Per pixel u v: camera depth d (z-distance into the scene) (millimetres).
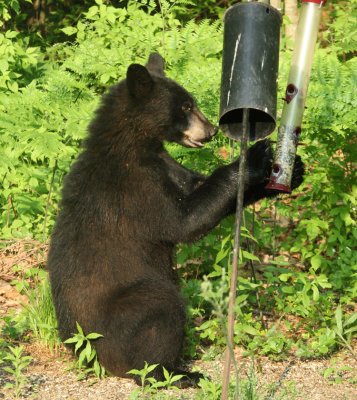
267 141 10297
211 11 22953
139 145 10625
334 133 13156
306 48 9109
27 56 18031
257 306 12742
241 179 7832
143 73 10656
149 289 10211
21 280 13359
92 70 15258
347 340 11180
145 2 17938
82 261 10312
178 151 12781
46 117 14617
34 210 15047
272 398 9203
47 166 15680
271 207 15148
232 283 7621
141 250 10492
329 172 13891
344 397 9688
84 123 13555
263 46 8242
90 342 10289
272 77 8305
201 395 9109
